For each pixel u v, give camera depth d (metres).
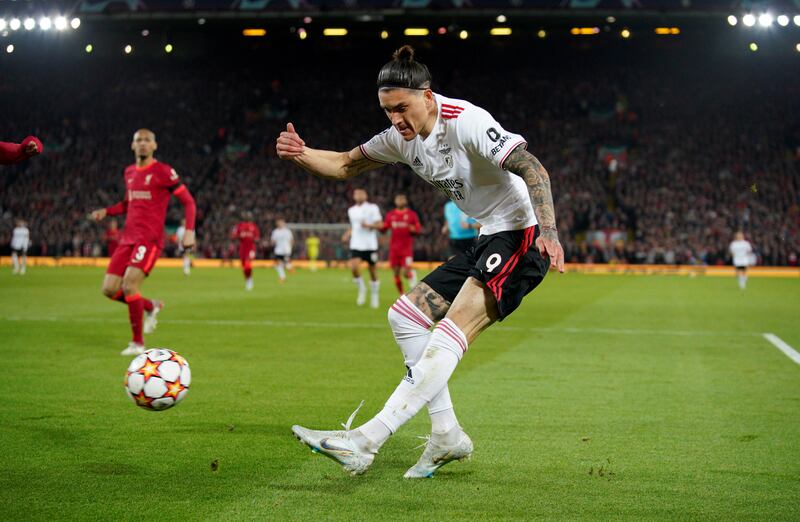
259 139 110.62
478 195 9.77
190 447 11.05
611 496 9.03
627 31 105.44
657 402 14.73
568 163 102.50
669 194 95.62
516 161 8.84
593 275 79.69
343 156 10.78
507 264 9.58
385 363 19.31
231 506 8.52
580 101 113.25
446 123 9.32
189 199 21.14
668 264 87.31
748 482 9.62
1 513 8.25
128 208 20.77
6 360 19.08
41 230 94.81
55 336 23.98
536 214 8.45
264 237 95.75
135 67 121.94
